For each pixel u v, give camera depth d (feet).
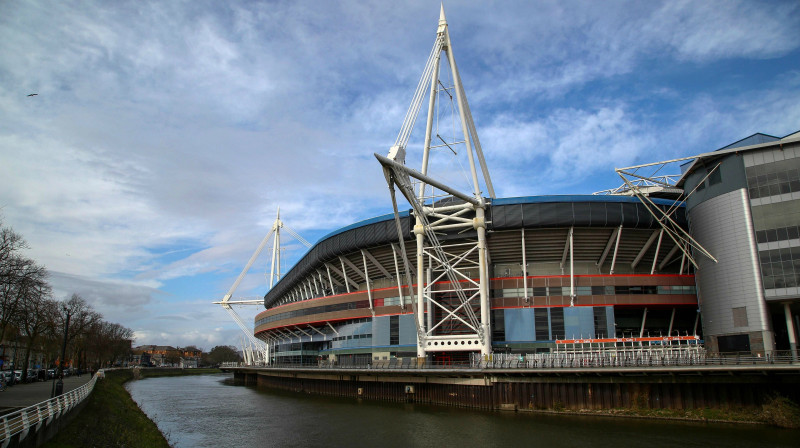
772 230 140.97
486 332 178.91
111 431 97.96
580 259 206.08
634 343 170.09
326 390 224.33
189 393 257.34
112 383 212.64
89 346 362.12
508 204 189.67
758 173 145.38
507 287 198.49
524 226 188.14
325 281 290.15
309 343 301.43
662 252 201.87
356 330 235.81
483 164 215.10
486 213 191.52
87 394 122.52
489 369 149.59
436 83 202.39
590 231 191.62
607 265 205.77
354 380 204.23
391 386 185.98
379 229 213.66
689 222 170.19
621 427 115.34
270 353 393.70
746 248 144.05
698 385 123.95
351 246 225.97
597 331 188.24
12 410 92.68
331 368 203.72
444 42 203.92
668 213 184.14
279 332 329.11
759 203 143.95
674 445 97.14
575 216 185.78
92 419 102.47
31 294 164.25
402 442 109.91
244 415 161.89
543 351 188.65
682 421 120.26
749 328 140.97
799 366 109.29
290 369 252.42
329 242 241.76
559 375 140.46
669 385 127.03
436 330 201.77
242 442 116.78
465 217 198.08
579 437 106.83
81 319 304.50
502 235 195.93
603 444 99.96
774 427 110.83
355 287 267.39
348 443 111.24
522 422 125.90
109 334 453.17
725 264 149.07
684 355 136.77
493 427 120.98
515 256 206.59
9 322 172.96
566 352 159.53
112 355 474.08
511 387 148.66
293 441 115.75
